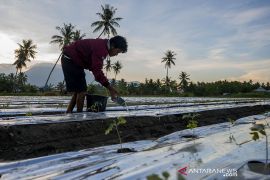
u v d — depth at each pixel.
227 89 111.12
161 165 2.84
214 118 8.65
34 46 68.62
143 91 76.19
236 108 11.37
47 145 4.24
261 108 14.06
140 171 2.68
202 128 6.12
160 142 4.65
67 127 4.86
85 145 4.61
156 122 6.43
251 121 7.40
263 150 3.45
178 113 7.36
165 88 82.38
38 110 8.67
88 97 7.17
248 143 3.88
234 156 3.17
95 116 5.88
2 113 7.51
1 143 3.98
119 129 5.53
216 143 3.89
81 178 2.58
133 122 5.91
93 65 5.72
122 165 2.91
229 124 6.92
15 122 4.66
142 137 5.36
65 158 3.43
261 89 115.38
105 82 5.76
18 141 4.15
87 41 6.00
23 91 66.81
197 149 3.50
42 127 4.58
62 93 41.19
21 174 2.78
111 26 50.00
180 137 5.19
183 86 98.19
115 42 5.75
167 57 84.75
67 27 54.69
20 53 67.62
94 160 3.26
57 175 2.70
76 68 6.15
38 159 3.35
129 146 4.31
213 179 2.43
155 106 11.65
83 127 5.07
